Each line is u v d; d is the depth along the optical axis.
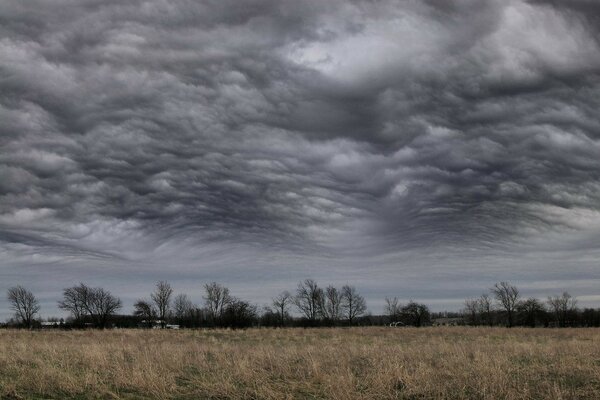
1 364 16.91
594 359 19.89
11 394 12.88
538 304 106.06
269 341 37.12
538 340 35.91
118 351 21.16
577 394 13.83
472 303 112.75
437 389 14.10
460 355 20.47
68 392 13.42
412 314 106.12
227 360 18.95
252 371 16.33
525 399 13.40
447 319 129.12
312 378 16.03
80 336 42.03
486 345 26.50
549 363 19.19
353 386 14.33
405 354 21.44
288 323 104.50
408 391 14.13
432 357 20.66
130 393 13.75
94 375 14.93
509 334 48.38
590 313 105.94
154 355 20.20
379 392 13.97
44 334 44.47
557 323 106.50
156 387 14.02
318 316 107.50
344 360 18.98
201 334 47.62
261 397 13.51
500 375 15.27
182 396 13.65
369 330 60.75
